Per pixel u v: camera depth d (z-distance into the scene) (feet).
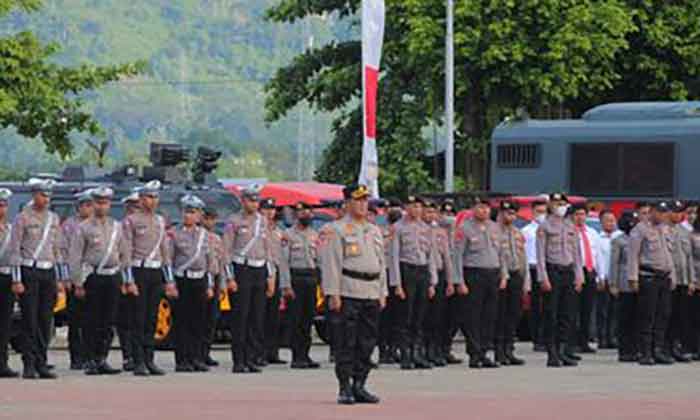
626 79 262.67
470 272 140.36
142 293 130.00
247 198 136.15
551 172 217.77
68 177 176.24
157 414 97.19
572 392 114.32
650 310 144.87
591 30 242.37
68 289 133.80
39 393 111.04
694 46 254.88
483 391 114.62
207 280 134.92
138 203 131.03
